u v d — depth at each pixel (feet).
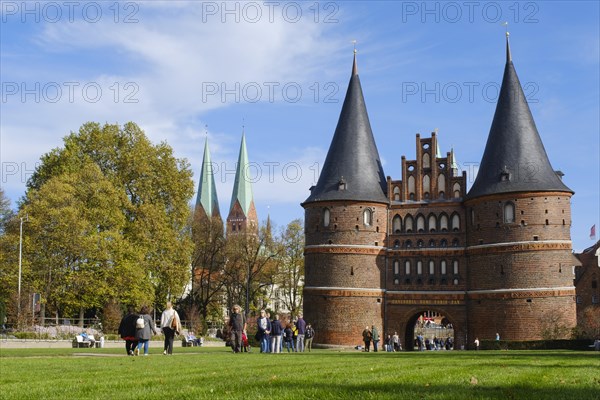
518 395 39.34
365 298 219.82
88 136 246.88
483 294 211.00
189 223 306.76
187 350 141.90
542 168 208.95
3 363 71.46
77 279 212.84
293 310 336.90
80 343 159.53
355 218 221.46
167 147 250.78
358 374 52.19
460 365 66.39
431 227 224.53
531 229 204.74
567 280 203.31
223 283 315.99
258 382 45.34
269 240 324.39
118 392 40.65
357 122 231.30
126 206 232.94
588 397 39.27
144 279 230.68
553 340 191.83
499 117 216.33
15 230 218.59
